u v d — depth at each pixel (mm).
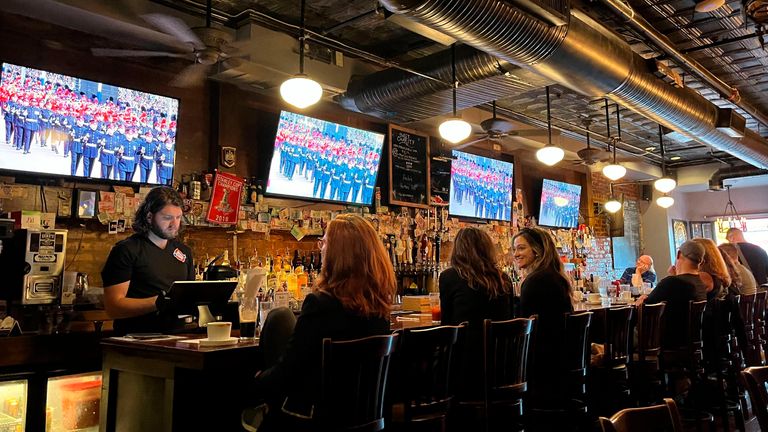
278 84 4859
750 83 6797
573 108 7457
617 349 3564
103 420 2406
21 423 3078
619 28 5176
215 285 2654
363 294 2066
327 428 1931
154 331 3047
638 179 10961
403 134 6492
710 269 4711
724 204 12484
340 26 4863
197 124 4812
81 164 3984
